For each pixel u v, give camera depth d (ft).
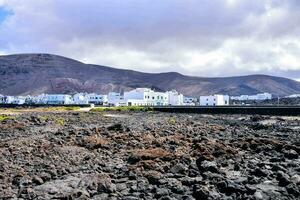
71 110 392.88
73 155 80.69
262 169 60.44
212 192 47.42
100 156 79.71
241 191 48.39
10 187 55.36
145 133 120.26
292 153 73.97
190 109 407.03
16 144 96.48
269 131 146.30
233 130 144.05
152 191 50.60
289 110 320.50
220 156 74.28
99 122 196.44
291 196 46.65
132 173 60.23
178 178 57.16
